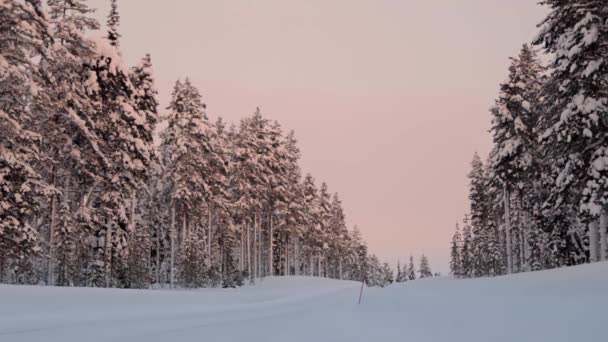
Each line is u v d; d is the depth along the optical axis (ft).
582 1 68.39
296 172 211.20
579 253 96.89
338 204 294.66
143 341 32.42
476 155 186.19
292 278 182.29
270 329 40.29
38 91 67.97
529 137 106.93
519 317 30.07
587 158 68.08
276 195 186.70
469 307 38.34
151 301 63.21
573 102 66.59
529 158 106.22
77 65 80.69
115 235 97.40
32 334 34.35
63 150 81.00
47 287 54.85
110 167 84.43
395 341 31.65
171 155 141.69
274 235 218.38
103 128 90.48
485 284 52.42
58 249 82.17
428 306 45.06
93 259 89.92
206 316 53.36
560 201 76.54
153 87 111.34
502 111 108.68
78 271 88.43
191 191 136.36
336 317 51.11
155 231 157.38
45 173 81.61
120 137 92.43
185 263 137.28
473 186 184.96
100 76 91.09
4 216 64.80
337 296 99.35
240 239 197.47
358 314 53.67
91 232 86.48
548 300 33.04
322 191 264.93
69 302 51.60
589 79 65.82
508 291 42.55
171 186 142.82
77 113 81.82
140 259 114.32
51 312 46.70
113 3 97.96
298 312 59.47
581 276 41.45
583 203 66.03
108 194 90.84
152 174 142.31
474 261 198.70
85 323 41.91
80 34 81.92
